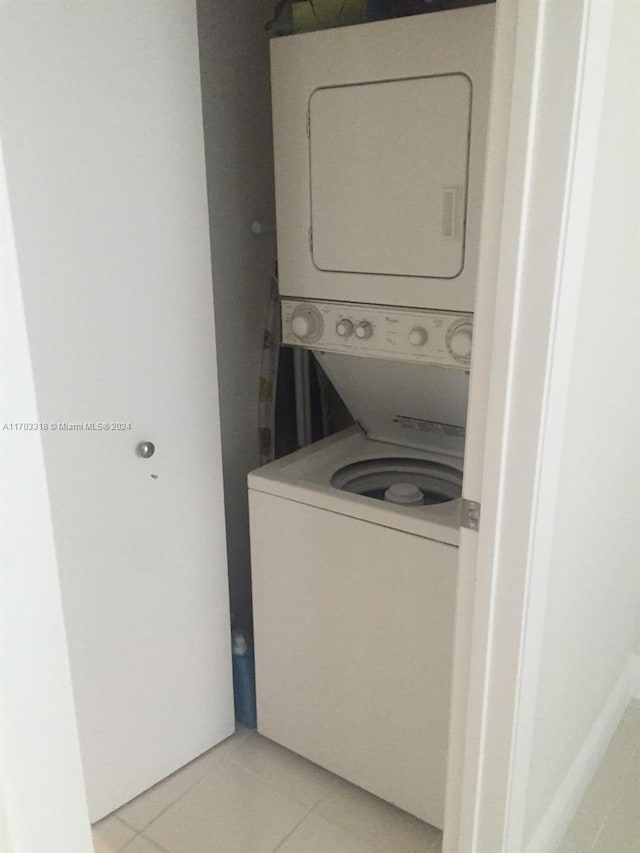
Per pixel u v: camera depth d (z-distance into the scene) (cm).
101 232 155
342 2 178
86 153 149
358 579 181
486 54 147
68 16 140
